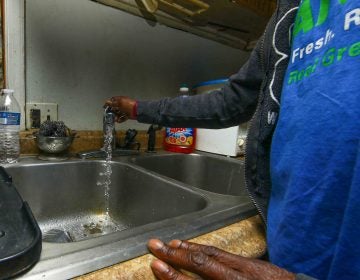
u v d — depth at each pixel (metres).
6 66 0.92
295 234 0.38
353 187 0.32
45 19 0.99
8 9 0.90
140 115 0.84
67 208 0.95
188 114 0.76
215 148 1.34
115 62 1.19
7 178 0.67
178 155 1.27
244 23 1.37
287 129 0.44
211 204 0.65
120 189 1.01
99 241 0.42
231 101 0.71
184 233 0.48
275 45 0.56
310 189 0.37
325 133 0.36
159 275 0.37
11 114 0.88
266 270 0.36
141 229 0.47
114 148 1.11
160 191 0.86
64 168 0.93
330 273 0.34
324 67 0.39
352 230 0.32
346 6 0.38
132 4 1.19
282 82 0.55
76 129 1.12
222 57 1.62
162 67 1.36
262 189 0.58
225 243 0.48
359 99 0.34
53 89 1.04
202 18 1.33
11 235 0.41
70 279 0.34
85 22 1.08
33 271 0.33
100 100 1.17
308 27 0.46
